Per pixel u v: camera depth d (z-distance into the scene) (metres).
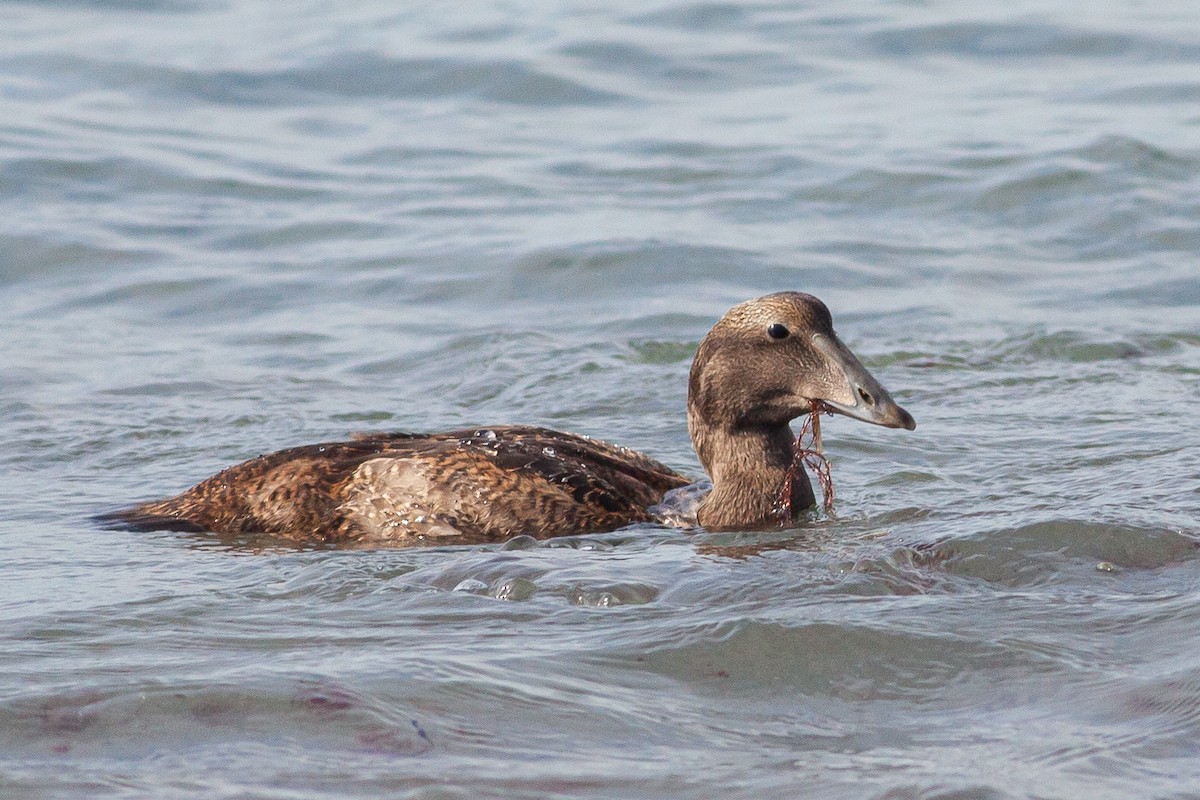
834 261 18.70
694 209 20.50
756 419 11.40
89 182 21.28
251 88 25.33
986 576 9.14
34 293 18.02
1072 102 24.12
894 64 26.27
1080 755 6.70
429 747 6.82
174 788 6.43
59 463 12.97
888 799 6.34
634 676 7.64
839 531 10.74
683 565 9.65
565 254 18.83
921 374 15.24
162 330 16.94
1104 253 18.98
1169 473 11.48
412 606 8.80
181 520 11.33
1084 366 15.28
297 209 20.66
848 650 7.87
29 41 27.45
